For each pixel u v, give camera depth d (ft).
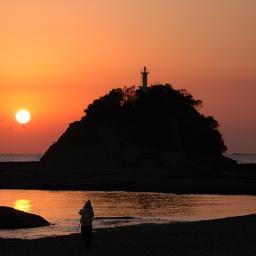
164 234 252.21
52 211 448.65
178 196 619.67
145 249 209.77
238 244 216.13
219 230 260.62
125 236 248.32
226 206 498.28
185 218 394.32
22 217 341.00
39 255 201.05
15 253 207.10
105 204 517.14
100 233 261.65
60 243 231.50
